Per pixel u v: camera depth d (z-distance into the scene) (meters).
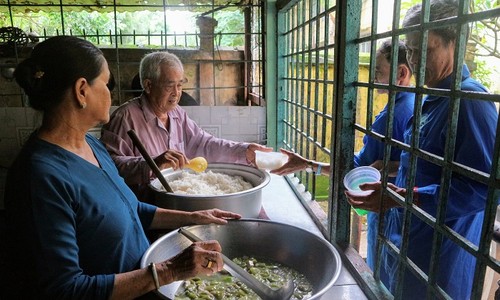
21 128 2.59
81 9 3.86
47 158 0.80
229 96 3.33
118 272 0.92
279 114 2.62
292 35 2.28
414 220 1.25
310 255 1.09
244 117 2.71
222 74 3.27
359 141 2.65
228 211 1.34
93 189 0.86
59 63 0.80
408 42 1.07
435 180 1.14
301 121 2.09
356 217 2.42
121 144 1.64
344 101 1.22
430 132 1.15
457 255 1.16
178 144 1.90
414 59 1.09
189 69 3.20
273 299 0.91
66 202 0.79
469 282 1.22
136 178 1.53
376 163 1.61
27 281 0.77
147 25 8.46
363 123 2.65
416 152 0.85
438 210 0.77
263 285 0.93
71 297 0.75
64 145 0.86
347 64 1.20
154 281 0.82
